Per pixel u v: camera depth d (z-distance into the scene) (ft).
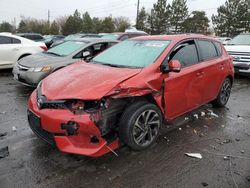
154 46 15.65
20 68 24.27
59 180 11.05
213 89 18.76
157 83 13.61
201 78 16.84
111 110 12.19
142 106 12.99
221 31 137.80
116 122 12.61
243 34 38.50
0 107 19.79
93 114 11.45
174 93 14.70
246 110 20.77
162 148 13.87
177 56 15.56
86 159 12.56
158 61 14.28
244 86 30.32
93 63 15.88
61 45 28.35
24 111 19.06
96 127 11.49
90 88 11.91
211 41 19.31
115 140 12.55
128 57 15.48
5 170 11.60
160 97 13.92
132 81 12.69
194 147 14.12
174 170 11.94
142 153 13.29
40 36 71.97
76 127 11.34
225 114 19.53
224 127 16.97
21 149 13.37
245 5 131.34
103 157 12.77
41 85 13.73
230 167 12.30
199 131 16.17
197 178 11.40
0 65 32.60
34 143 14.01
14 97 22.61
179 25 152.05
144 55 15.08
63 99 11.64
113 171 11.72
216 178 11.43
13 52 33.06
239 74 34.27
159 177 11.41
